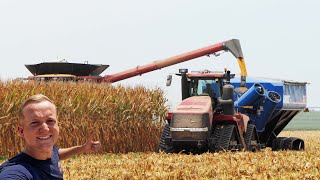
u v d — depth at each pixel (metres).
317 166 18.53
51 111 4.58
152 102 30.34
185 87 25.56
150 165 17.61
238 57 37.53
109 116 27.95
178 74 25.48
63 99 25.70
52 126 4.57
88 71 38.03
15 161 4.55
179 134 23.70
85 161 21.28
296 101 30.61
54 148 4.91
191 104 24.33
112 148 28.23
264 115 28.52
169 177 15.36
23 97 23.56
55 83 27.17
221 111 25.39
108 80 39.19
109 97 28.11
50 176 4.67
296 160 20.23
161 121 31.19
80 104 26.28
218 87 25.48
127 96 29.00
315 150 28.22
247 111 28.28
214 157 21.17
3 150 23.12
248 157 20.81
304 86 31.48
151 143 30.55
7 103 23.08
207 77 25.36
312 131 65.81
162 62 39.56
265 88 29.39
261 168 17.69
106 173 16.61
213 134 24.94
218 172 16.73
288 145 29.03
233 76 25.55
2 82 24.48
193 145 23.77
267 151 24.58
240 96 28.23
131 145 29.23
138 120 29.66
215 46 38.16
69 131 25.78
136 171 16.73
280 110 29.64
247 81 29.91
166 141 24.39
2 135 23.05
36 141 4.53
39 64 37.00
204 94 25.25
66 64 37.06
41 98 4.59
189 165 18.52
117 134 28.42
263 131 30.20
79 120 26.30
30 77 36.25
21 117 4.56
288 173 16.81
